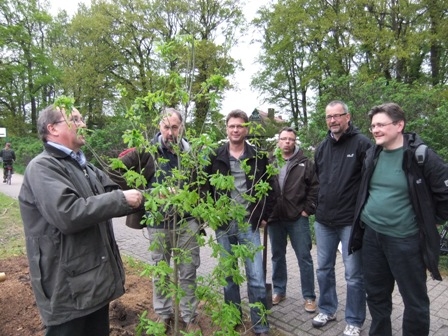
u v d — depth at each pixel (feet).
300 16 54.54
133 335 9.57
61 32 95.40
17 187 44.27
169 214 6.68
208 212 5.79
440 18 46.01
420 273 8.02
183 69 6.32
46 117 6.46
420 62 51.19
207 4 57.41
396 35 47.88
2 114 96.99
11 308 10.60
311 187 11.69
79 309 6.02
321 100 23.86
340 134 10.00
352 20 48.83
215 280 6.70
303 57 64.95
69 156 6.60
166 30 59.62
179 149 6.52
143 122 6.48
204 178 6.54
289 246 18.94
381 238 8.36
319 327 10.61
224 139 9.37
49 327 6.20
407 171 7.89
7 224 22.75
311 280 11.69
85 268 6.11
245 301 12.23
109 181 7.72
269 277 14.71
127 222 9.52
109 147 39.04
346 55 51.80
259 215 9.87
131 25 62.49
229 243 9.61
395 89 22.98
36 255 5.96
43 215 5.79
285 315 11.45
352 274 9.96
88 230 6.23
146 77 59.72
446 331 10.52
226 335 6.27
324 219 10.30
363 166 9.09
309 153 22.27
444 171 7.57
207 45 45.57
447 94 26.07
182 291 6.30
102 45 65.36
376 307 8.84
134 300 11.59
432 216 7.73
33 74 92.53
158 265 6.01
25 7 90.53
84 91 65.92
